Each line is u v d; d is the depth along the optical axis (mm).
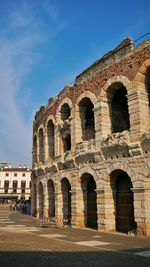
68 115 42938
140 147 26875
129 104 28766
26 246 19875
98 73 33625
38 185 49781
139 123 27484
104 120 32000
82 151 34000
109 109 32562
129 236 26359
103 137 31469
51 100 45906
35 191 55312
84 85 35812
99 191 31172
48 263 14719
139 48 28734
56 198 40312
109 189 30625
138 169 27047
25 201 121375
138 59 28672
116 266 14445
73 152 36219
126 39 30250
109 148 29875
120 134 28938
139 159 27062
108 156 30438
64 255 16938
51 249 18953
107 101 32562
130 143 27672
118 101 34219
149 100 29078
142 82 28547
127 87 29281
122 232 29141
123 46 30547
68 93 39406
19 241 22125
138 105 27875
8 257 15930
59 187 39844
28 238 24156
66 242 22500
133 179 27375
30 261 15055
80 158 34375
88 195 35312
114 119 33375
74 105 37469
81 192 35094
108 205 30344
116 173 30344
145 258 16562
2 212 71375
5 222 41562
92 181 34844
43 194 46938
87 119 37875
